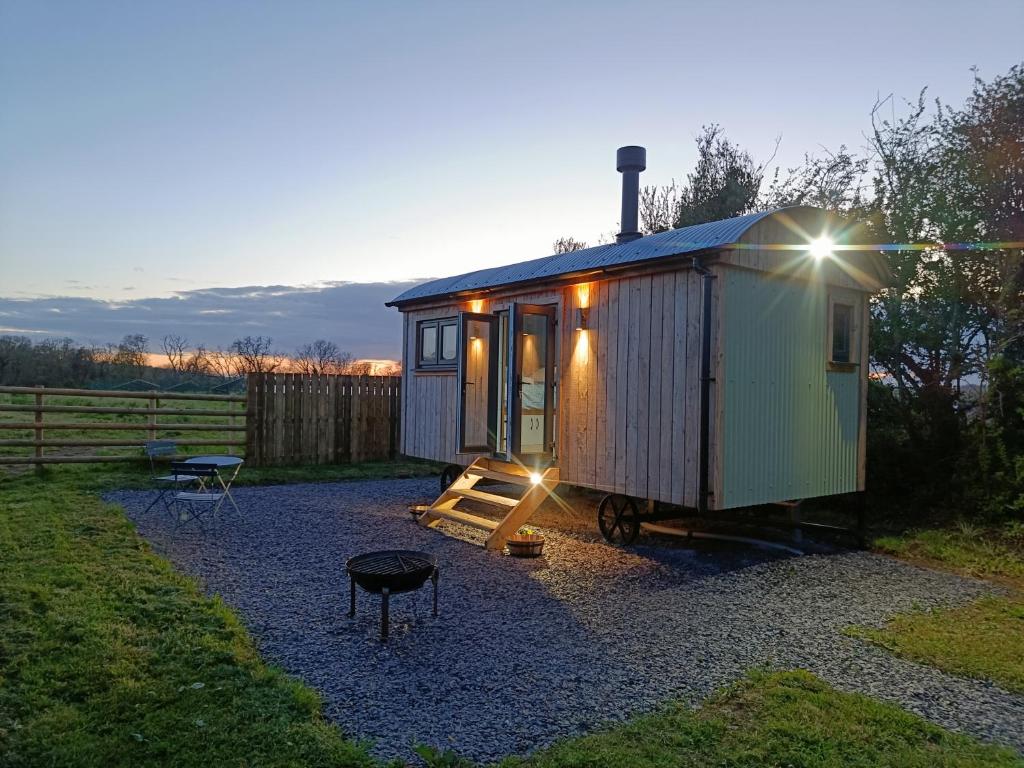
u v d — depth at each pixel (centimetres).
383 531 738
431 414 1015
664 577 587
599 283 743
